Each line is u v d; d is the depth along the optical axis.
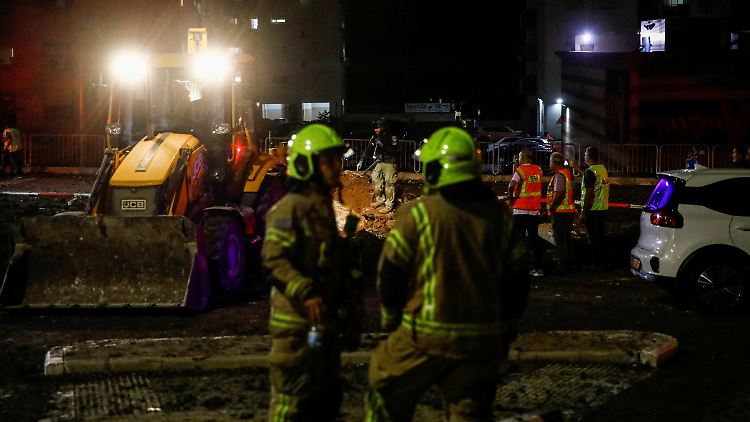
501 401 7.79
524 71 67.38
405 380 5.11
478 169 5.20
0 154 33.44
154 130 13.52
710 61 37.75
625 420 7.36
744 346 9.89
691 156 26.56
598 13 60.56
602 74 41.41
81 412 7.47
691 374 8.73
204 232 12.06
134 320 11.07
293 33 67.38
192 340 9.36
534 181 14.05
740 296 11.30
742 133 37.78
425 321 5.00
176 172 12.34
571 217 14.49
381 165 20.53
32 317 11.21
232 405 7.62
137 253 11.45
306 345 5.43
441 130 5.25
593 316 11.43
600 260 14.98
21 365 8.87
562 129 49.66
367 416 5.30
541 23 62.94
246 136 14.47
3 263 14.47
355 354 8.88
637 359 9.02
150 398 7.83
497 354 5.05
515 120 67.25
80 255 11.47
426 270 5.02
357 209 20.91
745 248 11.30
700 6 60.84
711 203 11.41
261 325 10.88
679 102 37.88
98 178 12.31
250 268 14.41
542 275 14.14
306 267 5.48
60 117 46.75
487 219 5.09
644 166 32.50
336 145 5.59
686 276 11.39
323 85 67.88
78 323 10.90
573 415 7.47
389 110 69.12
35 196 25.16
